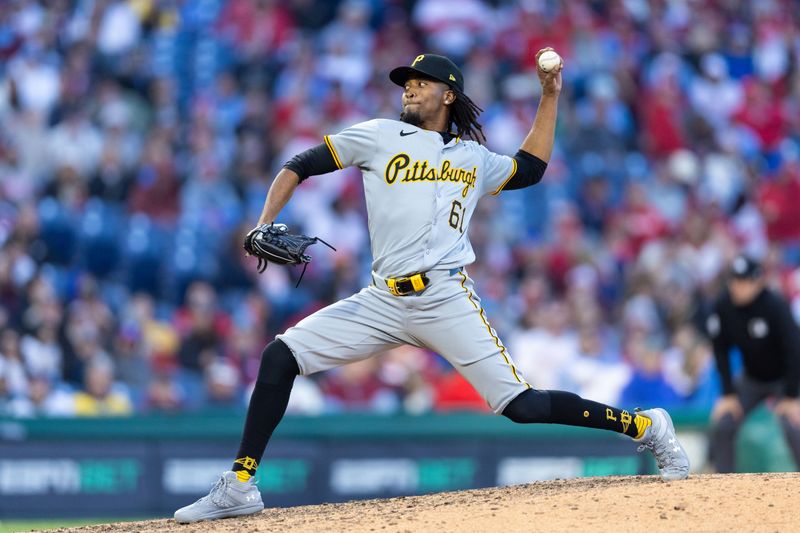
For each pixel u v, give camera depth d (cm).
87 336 4109
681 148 5797
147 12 5800
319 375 3941
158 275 4691
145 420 3300
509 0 6103
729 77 6338
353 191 4988
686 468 1875
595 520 1627
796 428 2962
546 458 3350
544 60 1859
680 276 4881
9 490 3253
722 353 3066
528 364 4262
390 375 3991
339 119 5397
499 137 5534
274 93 5547
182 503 3300
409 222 1750
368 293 1823
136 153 5116
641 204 5231
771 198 5538
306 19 6003
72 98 5409
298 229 4847
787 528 1577
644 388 4103
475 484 3347
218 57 5681
